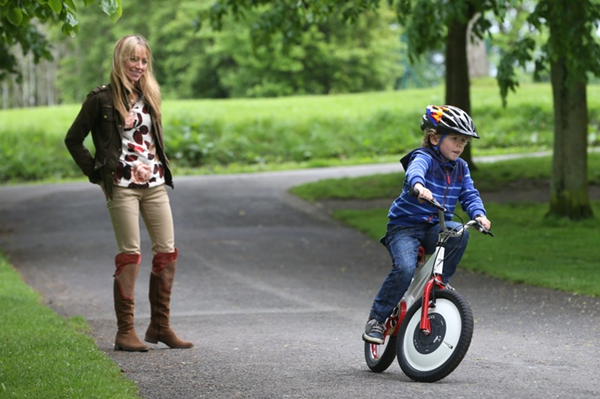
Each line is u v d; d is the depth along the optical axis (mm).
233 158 87625
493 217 46094
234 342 20312
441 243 15031
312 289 30250
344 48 149750
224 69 156125
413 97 114562
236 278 32875
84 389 14156
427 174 15289
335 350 19000
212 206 53719
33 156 86875
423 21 37469
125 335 19328
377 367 16328
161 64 159250
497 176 60781
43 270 35562
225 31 144875
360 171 73625
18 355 17250
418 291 15773
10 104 190375
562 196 43562
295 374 16094
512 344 19156
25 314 23438
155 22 156375
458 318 14812
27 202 57781
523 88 116750
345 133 95938
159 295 19594
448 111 15070
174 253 19672
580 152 43219
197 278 32938
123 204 18938
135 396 14062
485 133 94062
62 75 173500
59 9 14016
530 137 92312
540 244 37531
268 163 87875
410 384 14938
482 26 36312
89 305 27656
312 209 52469
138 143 18984
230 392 14523
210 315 25344
